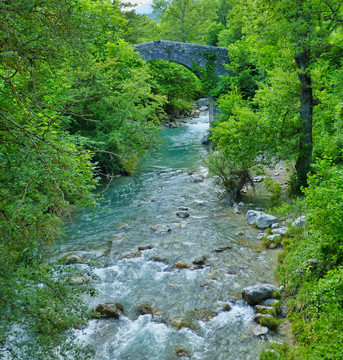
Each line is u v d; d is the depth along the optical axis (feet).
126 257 34.01
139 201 50.83
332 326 19.61
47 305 13.70
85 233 39.75
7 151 16.15
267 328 23.27
